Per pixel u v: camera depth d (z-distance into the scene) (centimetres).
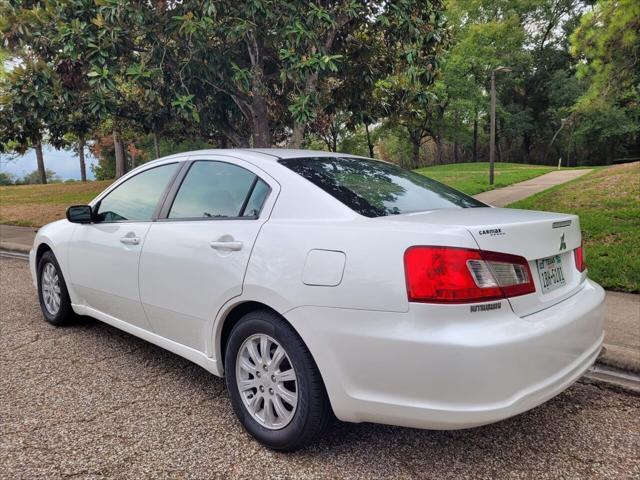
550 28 4650
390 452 272
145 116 913
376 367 228
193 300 308
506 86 4778
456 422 216
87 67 786
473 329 216
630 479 251
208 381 362
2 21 743
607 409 324
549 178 2305
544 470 258
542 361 229
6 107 810
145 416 310
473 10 3872
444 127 4512
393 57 934
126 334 462
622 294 549
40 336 455
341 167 321
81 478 248
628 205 908
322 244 249
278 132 1140
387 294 225
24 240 1072
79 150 3869
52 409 318
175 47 781
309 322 244
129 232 364
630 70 930
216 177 328
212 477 250
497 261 227
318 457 267
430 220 247
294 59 708
